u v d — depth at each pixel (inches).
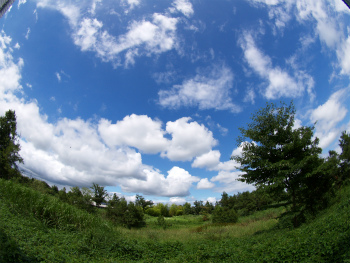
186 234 739.4
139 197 1785.2
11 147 978.1
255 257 302.2
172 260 346.3
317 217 498.9
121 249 368.8
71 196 899.4
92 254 322.0
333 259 230.5
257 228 716.7
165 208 2536.9
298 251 268.1
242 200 1643.7
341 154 676.1
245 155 573.3
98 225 458.3
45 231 348.8
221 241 503.5
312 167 522.0
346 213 335.6
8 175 954.1
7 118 1058.7
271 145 545.6
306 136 524.4
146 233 675.4
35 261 227.9
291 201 579.8
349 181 646.5
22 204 411.5
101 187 1037.8
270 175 550.9
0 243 221.3
